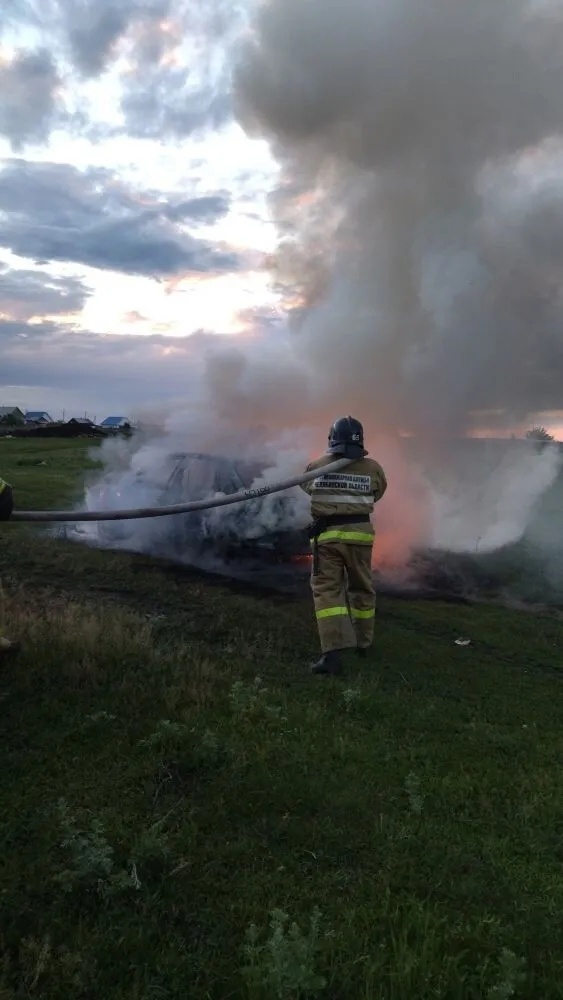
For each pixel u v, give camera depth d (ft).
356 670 17.30
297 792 10.64
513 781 11.68
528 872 9.23
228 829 9.73
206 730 12.01
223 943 7.63
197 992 6.95
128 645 16.60
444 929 7.90
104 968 7.21
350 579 18.12
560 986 7.09
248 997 6.80
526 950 7.62
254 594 24.85
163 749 11.64
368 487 17.80
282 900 8.38
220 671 15.99
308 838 9.57
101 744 11.93
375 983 7.06
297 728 12.98
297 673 16.76
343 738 12.79
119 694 14.05
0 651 14.94
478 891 8.66
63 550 30.30
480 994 6.95
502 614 24.20
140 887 8.23
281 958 6.83
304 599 24.38
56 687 14.28
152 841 8.71
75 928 7.67
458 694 16.17
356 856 9.34
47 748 11.76
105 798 10.28
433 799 10.94
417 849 9.53
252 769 11.18
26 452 87.25
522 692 16.60
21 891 8.21
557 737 13.85
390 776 11.66
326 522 17.60
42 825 9.48
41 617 18.54
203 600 23.44
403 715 14.42
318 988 6.68
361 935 7.75
